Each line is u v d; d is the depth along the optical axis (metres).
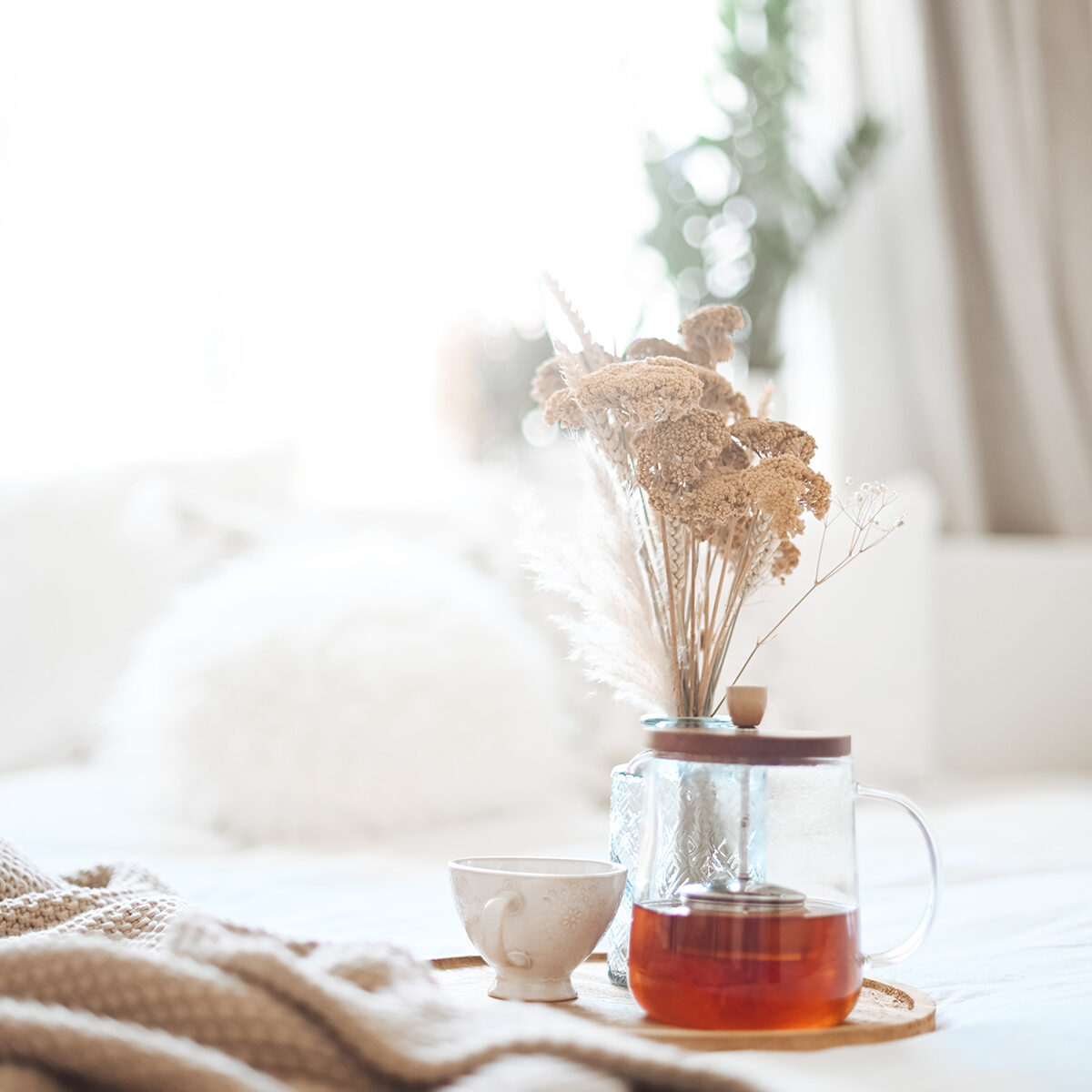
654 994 1.31
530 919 1.34
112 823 2.06
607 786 2.44
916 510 2.99
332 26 4.09
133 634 2.72
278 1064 1.19
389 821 2.03
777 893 1.31
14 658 2.68
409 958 1.27
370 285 4.08
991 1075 1.24
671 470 1.35
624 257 3.86
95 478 2.90
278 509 3.03
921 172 3.44
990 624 3.24
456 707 2.11
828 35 3.62
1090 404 3.45
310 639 2.12
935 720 3.14
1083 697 3.24
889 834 2.13
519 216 4.01
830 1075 1.23
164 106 4.04
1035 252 3.38
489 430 3.94
